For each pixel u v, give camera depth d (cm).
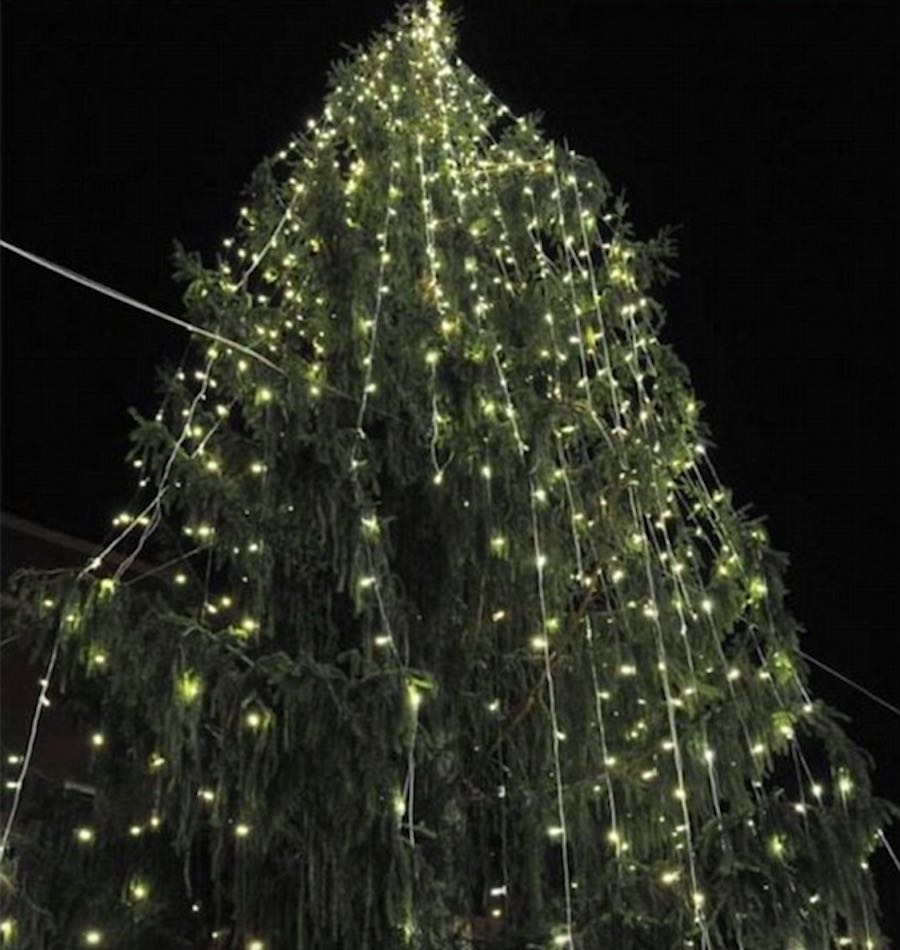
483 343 495
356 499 455
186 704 400
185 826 405
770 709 476
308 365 502
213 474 464
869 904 429
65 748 732
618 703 489
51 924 411
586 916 440
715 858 430
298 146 567
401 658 461
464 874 460
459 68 598
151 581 536
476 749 487
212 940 426
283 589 473
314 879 393
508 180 565
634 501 506
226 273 538
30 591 431
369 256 512
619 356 541
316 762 395
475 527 480
